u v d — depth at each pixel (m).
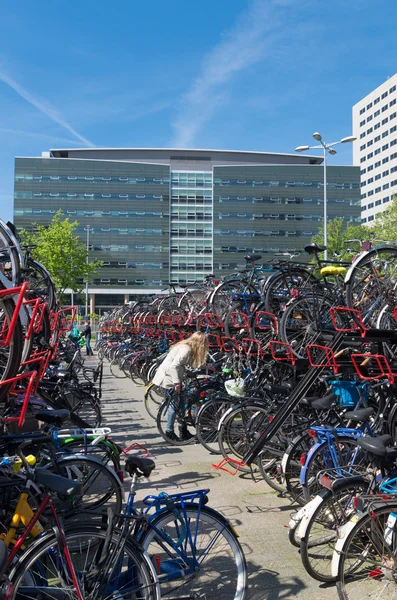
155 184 90.62
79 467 4.05
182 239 91.75
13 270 3.70
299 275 6.77
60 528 2.56
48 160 88.00
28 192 87.44
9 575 2.45
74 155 99.81
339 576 3.09
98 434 4.41
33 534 2.70
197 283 12.09
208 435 6.98
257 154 101.69
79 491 2.70
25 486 2.82
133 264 89.94
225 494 5.25
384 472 3.52
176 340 11.41
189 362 7.46
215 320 8.34
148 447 7.33
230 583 3.05
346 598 3.07
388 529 3.10
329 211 91.56
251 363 7.17
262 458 5.32
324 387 5.77
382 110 113.81
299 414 5.52
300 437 4.99
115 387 14.23
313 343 5.86
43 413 3.95
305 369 6.15
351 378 5.49
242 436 6.11
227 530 3.09
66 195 88.31
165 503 2.99
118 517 2.71
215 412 7.01
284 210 90.62
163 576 2.88
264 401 6.16
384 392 5.19
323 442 4.12
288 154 102.12
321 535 3.54
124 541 2.65
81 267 35.78
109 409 10.59
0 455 3.59
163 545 2.94
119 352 18.11
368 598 3.07
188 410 7.49
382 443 3.41
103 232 89.25
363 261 5.16
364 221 121.50
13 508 2.88
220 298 8.30
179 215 91.94
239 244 90.19
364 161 121.12
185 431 7.52
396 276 5.36
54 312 6.69
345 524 3.18
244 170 90.31
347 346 5.12
